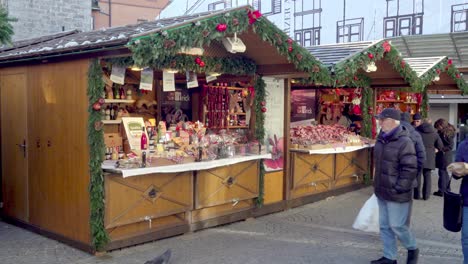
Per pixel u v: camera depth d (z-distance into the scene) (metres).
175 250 5.90
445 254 5.89
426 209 8.62
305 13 17.36
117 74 5.70
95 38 5.96
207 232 6.78
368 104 10.97
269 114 8.03
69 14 15.59
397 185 5.01
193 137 6.86
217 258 5.63
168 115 8.24
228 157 6.93
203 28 5.25
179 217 6.54
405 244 5.23
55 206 6.20
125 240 5.86
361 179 10.68
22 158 6.78
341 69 7.72
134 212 5.84
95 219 5.55
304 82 8.88
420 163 5.68
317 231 6.96
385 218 5.27
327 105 11.38
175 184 6.29
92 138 5.51
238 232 6.83
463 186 4.58
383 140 5.16
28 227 6.72
